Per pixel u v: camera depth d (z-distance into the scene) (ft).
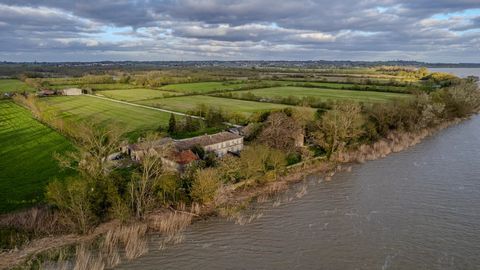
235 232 172.45
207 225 179.32
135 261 148.15
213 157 249.14
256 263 148.05
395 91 595.88
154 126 385.09
